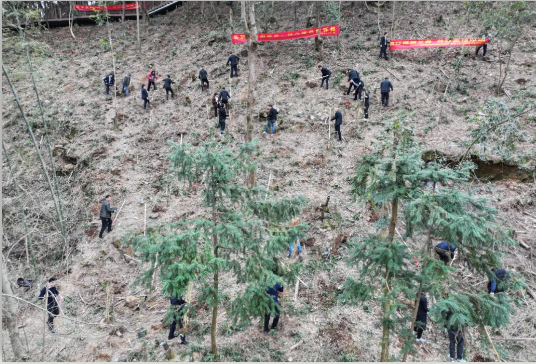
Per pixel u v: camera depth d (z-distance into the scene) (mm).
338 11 17547
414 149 6141
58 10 26312
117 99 16859
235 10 22719
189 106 15586
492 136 10586
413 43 15367
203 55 18984
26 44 10664
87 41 23094
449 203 4848
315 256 9242
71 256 10648
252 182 9742
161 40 21766
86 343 7656
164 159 13344
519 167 10164
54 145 14828
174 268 5012
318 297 8250
